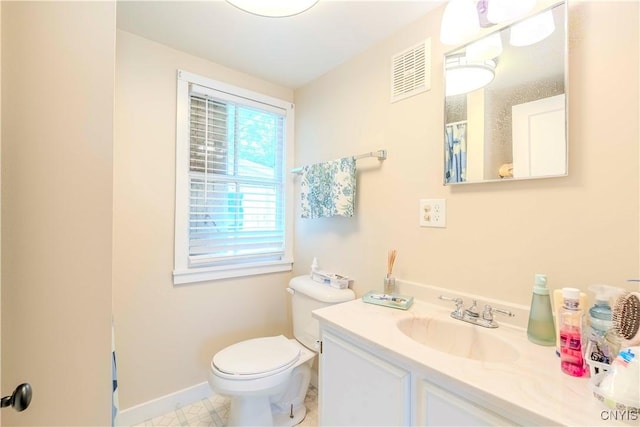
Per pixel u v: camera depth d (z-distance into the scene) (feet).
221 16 4.54
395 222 4.83
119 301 4.96
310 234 6.66
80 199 2.31
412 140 4.61
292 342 5.49
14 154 2.09
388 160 4.97
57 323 2.24
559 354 2.70
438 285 4.24
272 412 5.31
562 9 3.13
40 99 2.17
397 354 2.86
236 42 5.25
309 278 6.18
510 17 3.32
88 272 2.34
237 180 6.42
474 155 3.83
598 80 2.93
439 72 4.27
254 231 6.68
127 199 5.03
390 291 4.64
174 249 5.51
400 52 4.81
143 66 5.16
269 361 4.62
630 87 2.77
